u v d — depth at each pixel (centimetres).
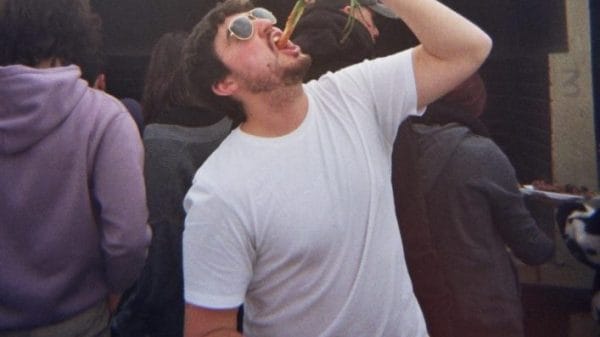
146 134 256
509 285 239
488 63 480
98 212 204
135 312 262
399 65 188
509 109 481
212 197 173
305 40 222
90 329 211
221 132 254
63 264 201
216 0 417
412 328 185
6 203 196
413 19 183
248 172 174
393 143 207
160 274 254
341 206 176
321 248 175
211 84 181
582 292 427
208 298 173
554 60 437
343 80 188
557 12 422
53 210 198
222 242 172
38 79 195
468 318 231
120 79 470
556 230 414
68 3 208
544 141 454
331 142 179
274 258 175
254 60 175
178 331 262
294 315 179
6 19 202
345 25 224
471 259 233
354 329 179
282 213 173
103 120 203
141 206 203
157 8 426
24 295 198
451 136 236
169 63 260
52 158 196
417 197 219
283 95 176
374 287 178
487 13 421
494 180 235
